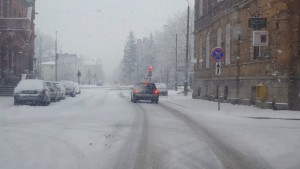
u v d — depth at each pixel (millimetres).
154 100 34125
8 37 45500
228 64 31172
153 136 13586
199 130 15250
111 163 9422
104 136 13422
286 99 22297
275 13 23141
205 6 39344
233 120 18844
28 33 46125
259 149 11383
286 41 22391
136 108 26641
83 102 33750
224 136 13766
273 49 23375
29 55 50969
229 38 31578
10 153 10484
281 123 17625
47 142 12172
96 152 10688
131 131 14742
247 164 9508
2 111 22594
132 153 10633
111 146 11602
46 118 19219
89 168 8922
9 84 43125
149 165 9266
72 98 42188
